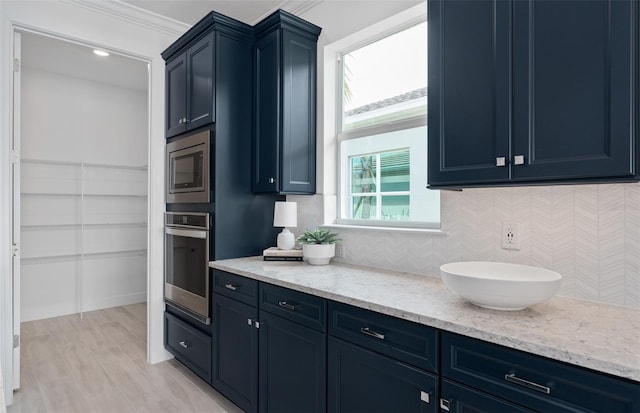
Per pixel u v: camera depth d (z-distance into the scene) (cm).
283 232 244
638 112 106
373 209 237
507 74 131
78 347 311
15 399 227
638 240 130
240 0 265
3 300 227
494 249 166
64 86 400
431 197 206
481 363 110
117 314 404
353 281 177
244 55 250
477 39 140
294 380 175
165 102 289
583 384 92
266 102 243
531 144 125
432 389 122
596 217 138
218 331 226
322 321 161
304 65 248
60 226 398
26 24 233
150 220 283
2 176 227
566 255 145
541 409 98
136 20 276
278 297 183
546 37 123
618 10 109
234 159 244
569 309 129
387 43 231
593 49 113
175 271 271
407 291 157
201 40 247
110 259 432
